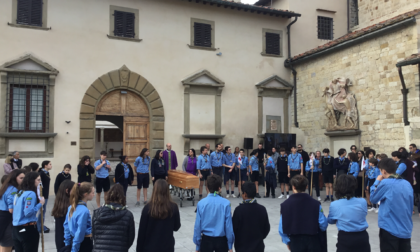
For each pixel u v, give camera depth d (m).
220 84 15.81
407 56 11.68
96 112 13.96
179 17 15.36
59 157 13.15
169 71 15.05
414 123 11.33
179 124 15.14
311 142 16.16
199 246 4.34
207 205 4.31
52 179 12.98
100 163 10.05
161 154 11.23
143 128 14.75
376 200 4.67
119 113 14.36
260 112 16.73
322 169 12.12
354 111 13.71
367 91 13.27
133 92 14.56
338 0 18.72
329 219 4.23
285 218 4.12
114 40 14.18
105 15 14.09
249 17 16.78
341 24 18.73
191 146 15.45
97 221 3.91
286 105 17.34
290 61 17.09
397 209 4.45
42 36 13.07
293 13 16.97
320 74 15.66
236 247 4.25
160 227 4.11
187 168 12.11
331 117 14.84
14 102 12.70
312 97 16.14
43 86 13.12
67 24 13.48
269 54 17.06
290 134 16.38
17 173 5.55
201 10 15.79
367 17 17.55
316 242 4.05
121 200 4.04
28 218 4.99
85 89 13.64
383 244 4.57
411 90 11.48
